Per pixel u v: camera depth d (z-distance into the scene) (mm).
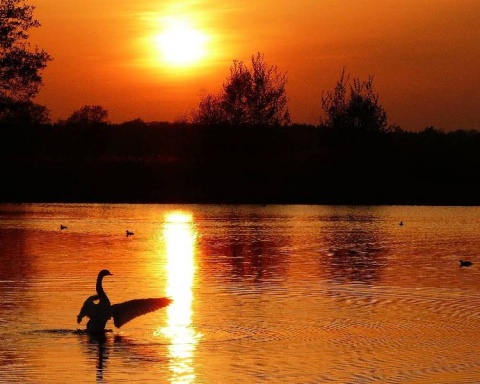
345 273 33781
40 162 101812
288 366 18219
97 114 175625
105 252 42406
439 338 20984
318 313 24359
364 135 104812
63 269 34469
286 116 108562
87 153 141000
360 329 22094
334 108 107562
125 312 21234
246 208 89125
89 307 21469
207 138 106125
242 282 30859
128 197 100750
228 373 17672
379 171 103312
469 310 24984
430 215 78750
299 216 76500
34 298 26719
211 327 22219
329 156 104188
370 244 48344
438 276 32969
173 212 81000
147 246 46125
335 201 100938
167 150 151750
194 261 38281
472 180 102625
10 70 80438
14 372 17719
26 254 41062
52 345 20094
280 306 25484
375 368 18062
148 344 20234
